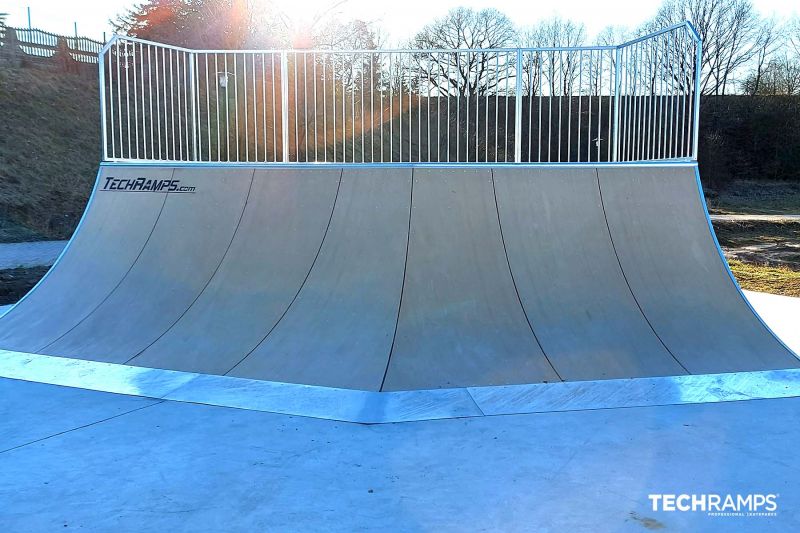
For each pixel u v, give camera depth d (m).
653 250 6.04
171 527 2.73
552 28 43.62
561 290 5.69
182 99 15.97
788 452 3.54
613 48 7.54
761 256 18.39
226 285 6.06
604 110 17.17
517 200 6.26
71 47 28.19
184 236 6.64
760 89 47.88
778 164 45.06
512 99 14.82
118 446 3.68
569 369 4.90
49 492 3.08
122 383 4.84
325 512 2.86
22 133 22.03
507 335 5.26
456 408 4.27
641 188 6.41
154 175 7.23
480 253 5.91
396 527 2.72
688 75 6.73
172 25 26.78
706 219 6.28
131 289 6.32
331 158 14.81
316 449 3.62
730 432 3.84
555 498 2.99
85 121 24.70
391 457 3.50
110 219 7.13
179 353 5.35
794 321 7.36
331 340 5.25
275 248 6.26
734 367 4.98
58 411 4.29
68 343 5.72
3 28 25.77
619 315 5.50
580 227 6.13
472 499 2.99
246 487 3.13
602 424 3.99
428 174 6.41
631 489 3.09
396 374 4.78
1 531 2.70
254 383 4.76
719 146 43.09
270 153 15.79
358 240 6.09
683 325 5.45
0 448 3.66
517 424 4.00
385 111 13.64
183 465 3.41
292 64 15.46
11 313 6.40
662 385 4.65
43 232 18.06
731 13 48.22
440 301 5.54
